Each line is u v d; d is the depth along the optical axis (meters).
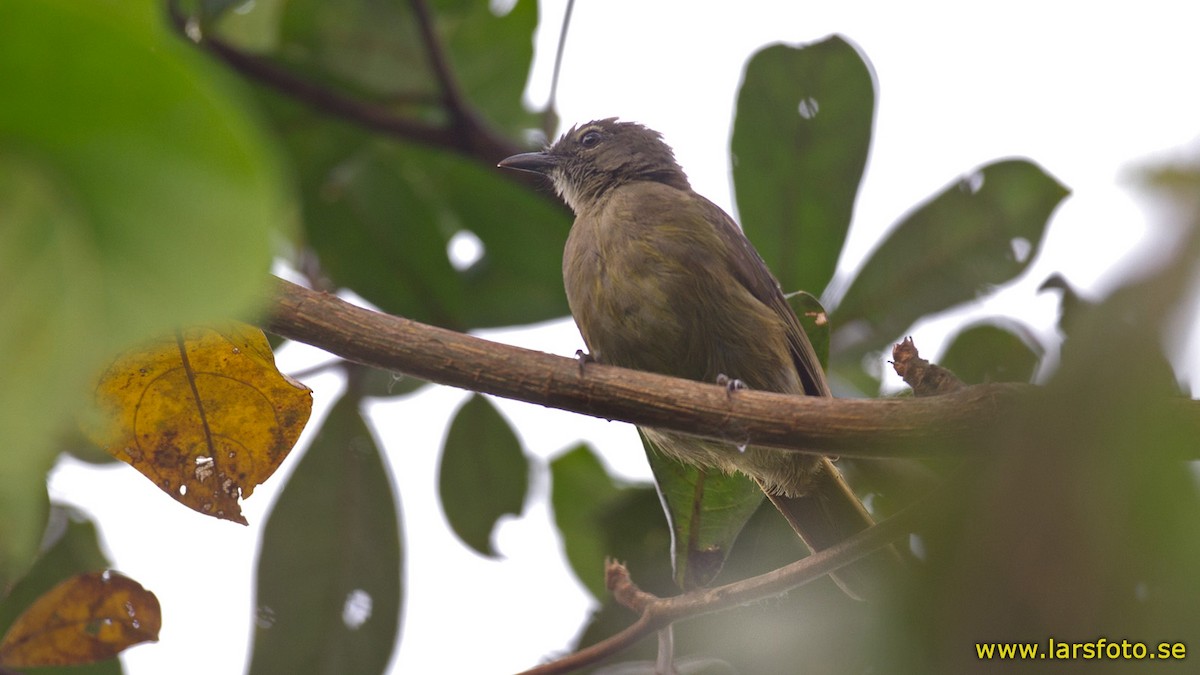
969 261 10.08
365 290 10.79
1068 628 2.59
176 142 2.21
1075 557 2.58
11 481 2.30
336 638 10.02
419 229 10.70
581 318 10.06
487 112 12.37
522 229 11.12
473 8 11.74
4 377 2.25
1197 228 2.38
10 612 8.88
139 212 2.23
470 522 10.96
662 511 10.04
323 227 10.72
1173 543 2.54
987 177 10.01
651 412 6.81
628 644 6.60
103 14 2.16
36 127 2.21
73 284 2.26
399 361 6.74
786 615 7.16
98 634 6.58
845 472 10.02
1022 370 9.67
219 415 6.04
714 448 8.18
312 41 11.12
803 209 10.05
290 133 10.97
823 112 9.94
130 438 6.02
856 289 10.16
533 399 6.86
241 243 2.22
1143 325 2.42
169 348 5.71
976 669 2.66
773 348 9.88
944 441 6.35
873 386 10.41
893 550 6.34
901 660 3.18
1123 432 2.53
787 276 10.15
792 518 9.32
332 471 10.25
